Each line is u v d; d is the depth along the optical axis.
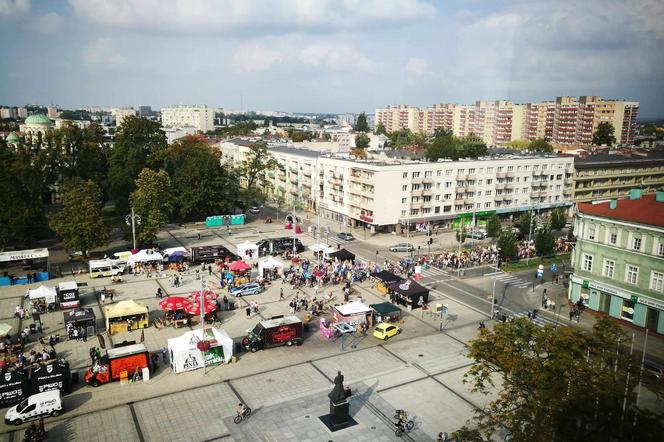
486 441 37.84
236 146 185.25
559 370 30.59
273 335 55.38
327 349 55.56
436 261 91.50
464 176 120.50
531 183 131.50
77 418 41.59
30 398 41.72
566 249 101.12
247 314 64.56
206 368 50.81
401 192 113.44
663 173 117.38
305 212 140.00
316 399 44.94
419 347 56.22
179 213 120.50
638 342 40.09
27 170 93.69
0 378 43.84
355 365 51.72
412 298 67.50
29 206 91.12
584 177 138.88
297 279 76.75
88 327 58.09
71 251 93.62
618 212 62.53
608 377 27.52
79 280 78.88
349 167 120.00
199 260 88.62
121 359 47.72
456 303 70.81
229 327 60.91
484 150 170.62
